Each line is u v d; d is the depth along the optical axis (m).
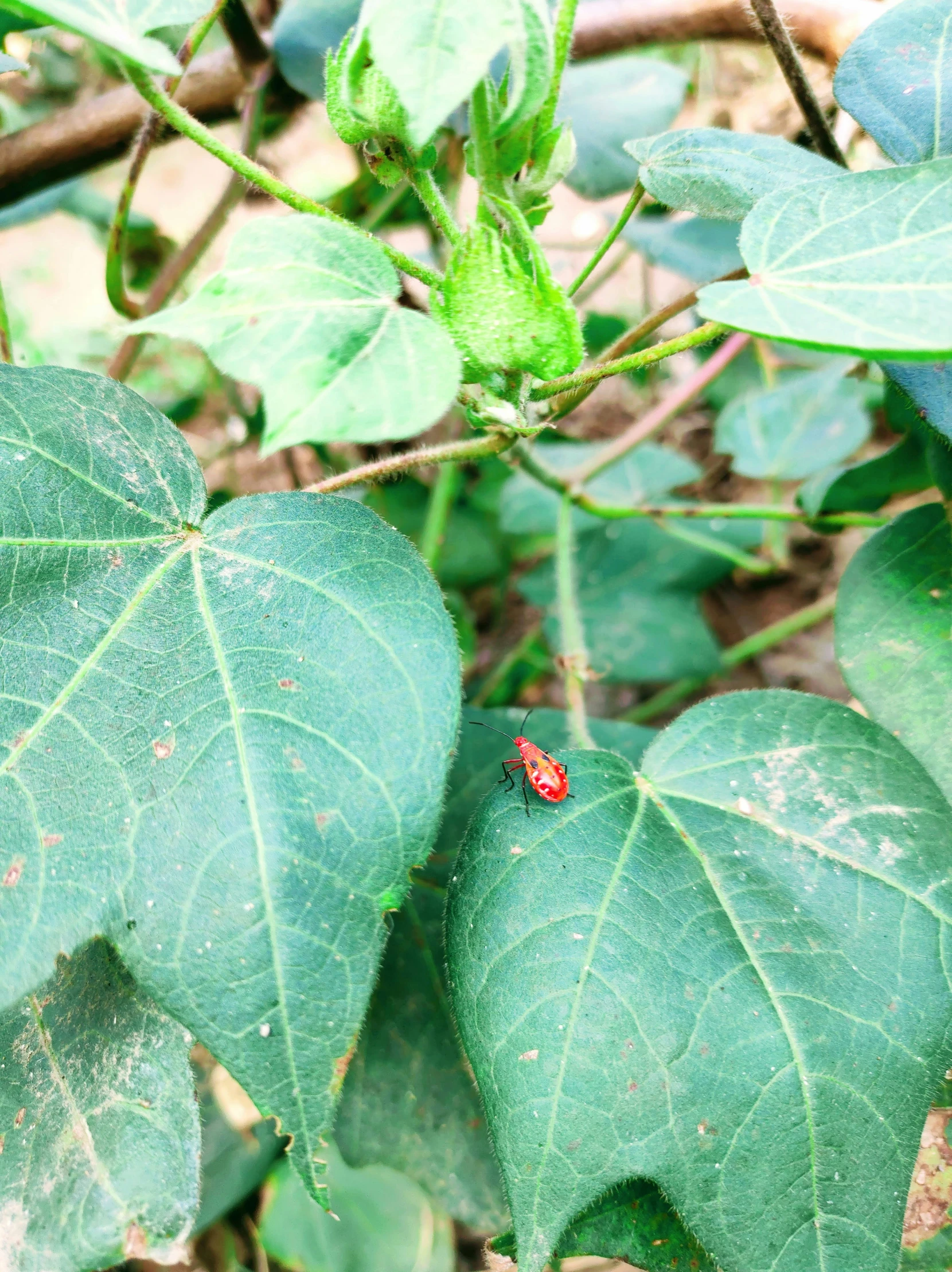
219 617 0.16
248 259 0.14
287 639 0.16
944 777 0.19
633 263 0.56
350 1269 0.30
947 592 0.20
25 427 0.17
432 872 0.24
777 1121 0.16
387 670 0.16
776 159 0.20
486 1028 0.16
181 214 0.63
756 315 0.14
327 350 0.14
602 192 0.30
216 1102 0.31
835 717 0.19
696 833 0.18
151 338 0.32
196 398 0.44
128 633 0.16
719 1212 0.16
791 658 0.44
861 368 0.35
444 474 0.36
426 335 0.14
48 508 0.17
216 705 0.16
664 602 0.40
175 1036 0.17
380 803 0.15
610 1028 0.16
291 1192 0.31
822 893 0.17
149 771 0.15
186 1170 0.17
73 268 0.63
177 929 0.14
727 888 0.17
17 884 0.14
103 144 0.30
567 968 0.16
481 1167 0.22
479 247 0.15
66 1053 0.18
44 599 0.16
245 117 0.30
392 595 0.16
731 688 0.44
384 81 0.15
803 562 0.47
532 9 0.14
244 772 0.15
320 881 0.15
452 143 0.33
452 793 0.25
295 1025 0.14
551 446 0.45
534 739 0.28
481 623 0.48
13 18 0.22
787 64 0.22
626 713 0.43
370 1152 0.22
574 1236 0.18
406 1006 0.23
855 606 0.21
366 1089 0.22
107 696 0.16
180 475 0.18
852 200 0.16
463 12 0.12
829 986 0.16
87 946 0.18
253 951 0.14
